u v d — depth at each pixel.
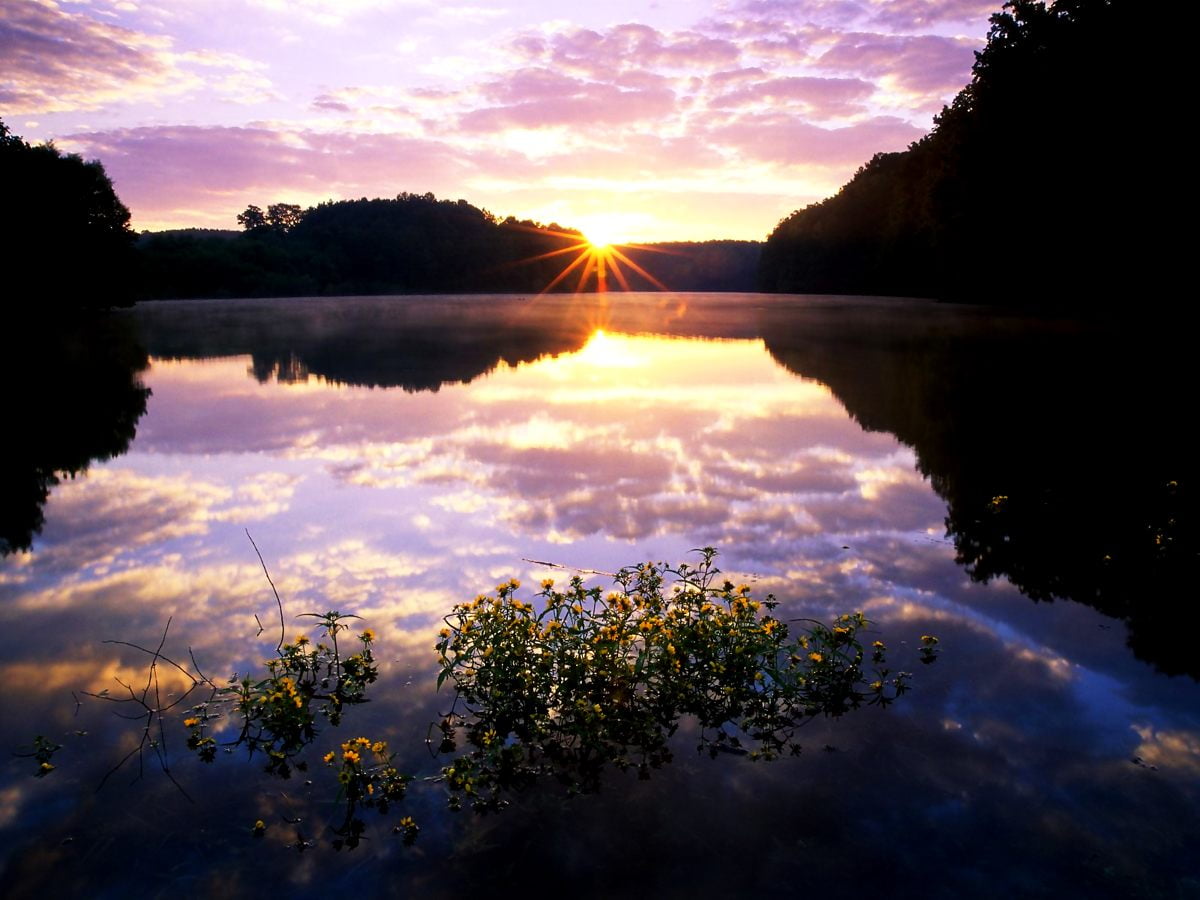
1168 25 19.62
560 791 2.92
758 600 4.44
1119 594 4.48
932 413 9.85
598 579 4.70
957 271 33.69
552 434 8.80
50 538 5.51
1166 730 3.19
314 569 4.92
